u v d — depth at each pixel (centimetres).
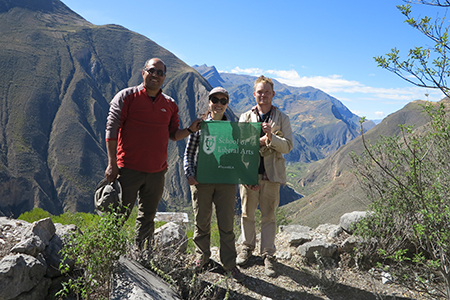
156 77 322
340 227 461
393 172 347
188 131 343
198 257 342
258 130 339
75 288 228
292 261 402
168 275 294
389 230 392
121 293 225
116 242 227
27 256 225
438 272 306
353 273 378
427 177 310
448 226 271
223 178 334
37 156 15975
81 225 290
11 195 13512
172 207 17300
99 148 18475
